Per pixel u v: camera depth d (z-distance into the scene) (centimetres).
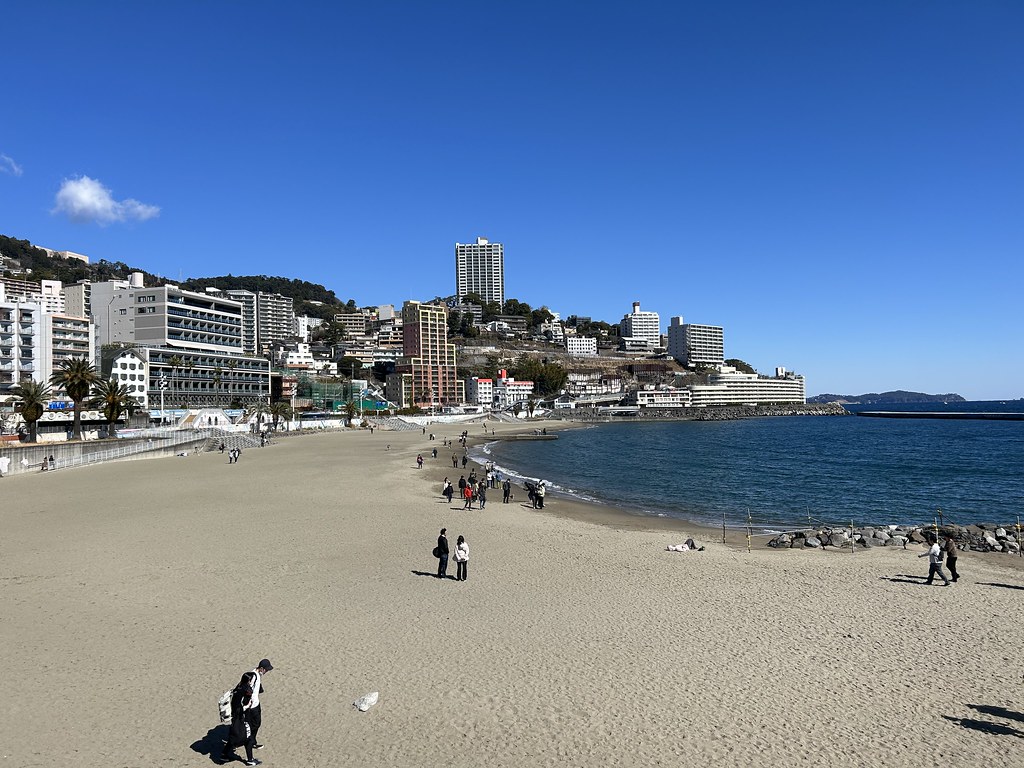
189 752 1223
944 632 1883
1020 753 1222
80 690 1484
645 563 2759
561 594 2278
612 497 5303
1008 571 2620
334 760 1205
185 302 15888
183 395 14500
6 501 4500
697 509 4681
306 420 15938
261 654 1712
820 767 1180
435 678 1565
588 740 1279
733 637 1845
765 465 8156
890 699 1455
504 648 1758
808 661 1670
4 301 11938
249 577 2488
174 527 3516
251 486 5369
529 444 12769
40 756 1200
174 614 2034
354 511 4106
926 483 6184
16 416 8619
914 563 2778
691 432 17438
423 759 1209
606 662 1662
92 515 3906
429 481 5925
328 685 1523
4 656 1688
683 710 1405
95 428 9188
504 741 1275
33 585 2359
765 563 2767
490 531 3500
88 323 13750
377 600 2195
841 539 3225
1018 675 1577
